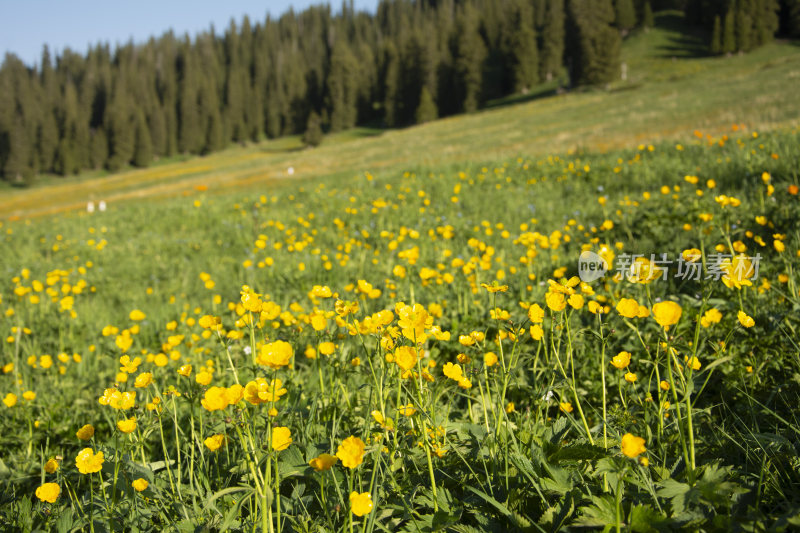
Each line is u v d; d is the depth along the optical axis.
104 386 3.60
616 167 11.51
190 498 1.91
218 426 2.17
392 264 6.62
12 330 4.86
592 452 1.69
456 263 4.10
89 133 106.56
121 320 5.98
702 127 22.38
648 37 92.69
